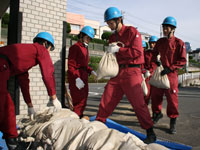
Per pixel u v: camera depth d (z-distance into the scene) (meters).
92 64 25.75
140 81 2.93
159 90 4.09
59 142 2.15
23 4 4.34
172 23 3.68
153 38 5.17
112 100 3.09
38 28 4.56
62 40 4.96
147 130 2.88
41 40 2.76
